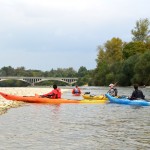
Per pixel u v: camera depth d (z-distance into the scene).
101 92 66.25
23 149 10.70
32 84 169.62
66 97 46.09
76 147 11.05
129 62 99.00
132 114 21.38
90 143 11.67
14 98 31.89
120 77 100.75
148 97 44.44
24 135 13.08
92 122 17.11
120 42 130.62
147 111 23.55
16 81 192.75
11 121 17.22
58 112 22.55
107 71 115.50
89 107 26.94
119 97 32.03
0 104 27.25
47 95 32.16
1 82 191.88
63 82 184.12
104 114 21.36
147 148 10.88
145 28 121.31
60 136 12.95
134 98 30.03
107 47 131.00
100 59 130.50
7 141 11.89
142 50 117.31
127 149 10.76
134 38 122.94
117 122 17.14
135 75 90.56
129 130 14.41
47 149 10.74
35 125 15.81
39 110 23.92
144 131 14.15
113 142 11.84
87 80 161.50
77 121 17.50
